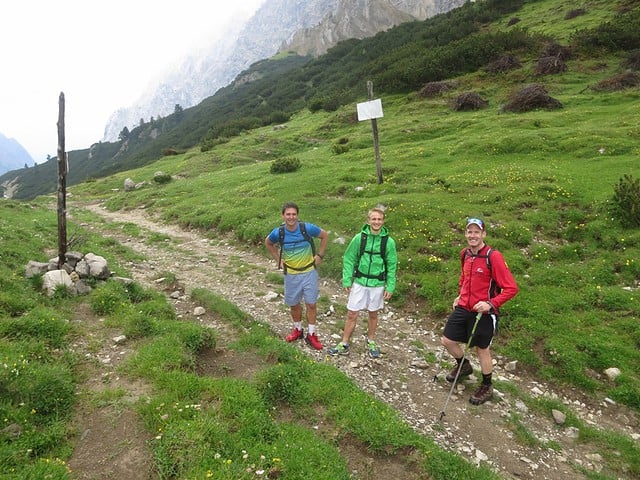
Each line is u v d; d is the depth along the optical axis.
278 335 9.23
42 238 14.72
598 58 44.53
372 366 8.36
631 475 6.14
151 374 6.25
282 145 46.62
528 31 58.88
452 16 82.88
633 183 13.98
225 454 4.83
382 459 5.53
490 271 6.98
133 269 13.70
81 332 7.54
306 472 4.83
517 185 18.23
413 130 35.03
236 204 21.97
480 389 7.36
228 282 13.02
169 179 38.06
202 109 158.00
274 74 180.50
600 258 12.17
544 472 6.00
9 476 4.21
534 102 34.25
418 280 12.02
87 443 4.97
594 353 8.55
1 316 7.29
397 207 17.17
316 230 8.50
